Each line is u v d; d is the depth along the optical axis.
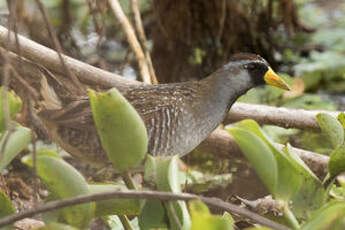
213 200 6.01
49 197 6.73
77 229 6.23
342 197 8.13
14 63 9.11
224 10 14.29
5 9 15.30
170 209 6.25
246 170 11.30
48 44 13.22
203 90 9.09
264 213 8.09
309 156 10.61
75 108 8.50
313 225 6.11
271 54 16.03
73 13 16.09
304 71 15.76
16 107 6.63
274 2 16.47
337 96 15.38
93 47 15.43
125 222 7.45
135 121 6.42
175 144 8.96
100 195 5.81
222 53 15.30
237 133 6.50
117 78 10.27
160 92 8.95
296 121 10.82
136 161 6.63
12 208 6.71
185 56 15.17
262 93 14.02
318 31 17.30
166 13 14.85
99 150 8.67
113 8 11.95
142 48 12.66
